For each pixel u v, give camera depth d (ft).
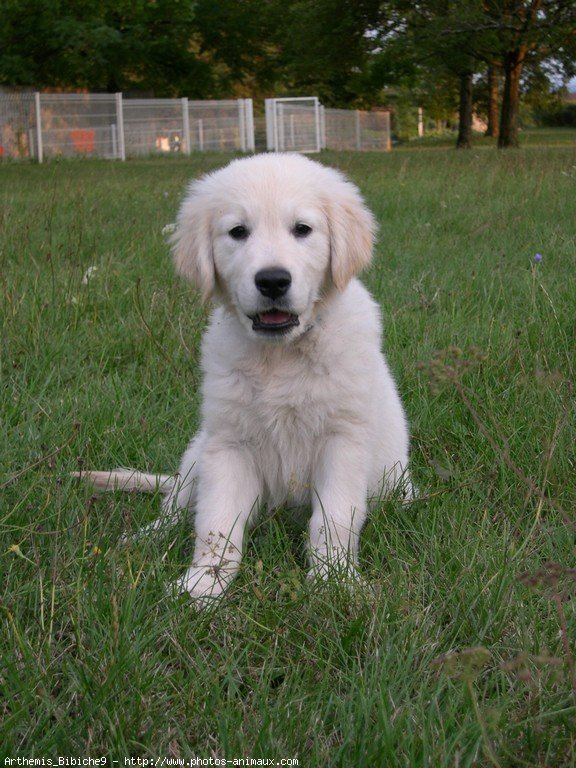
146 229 9.70
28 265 7.72
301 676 4.08
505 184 12.92
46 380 5.78
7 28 32.04
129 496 4.95
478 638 4.14
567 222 9.48
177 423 5.48
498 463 4.99
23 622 4.25
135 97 43.93
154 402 5.65
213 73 44.78
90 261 7.79
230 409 4.79
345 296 4.96
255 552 4.67
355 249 4.94
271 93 52.13
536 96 40.93
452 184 13.56
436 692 3.90
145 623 4.15
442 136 58.80
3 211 10.51
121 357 6.16
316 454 4.83
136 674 3.96
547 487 4.91
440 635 4.18
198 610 4.29
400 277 7.43
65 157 32.07
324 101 52.13
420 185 13.67
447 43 26.73
